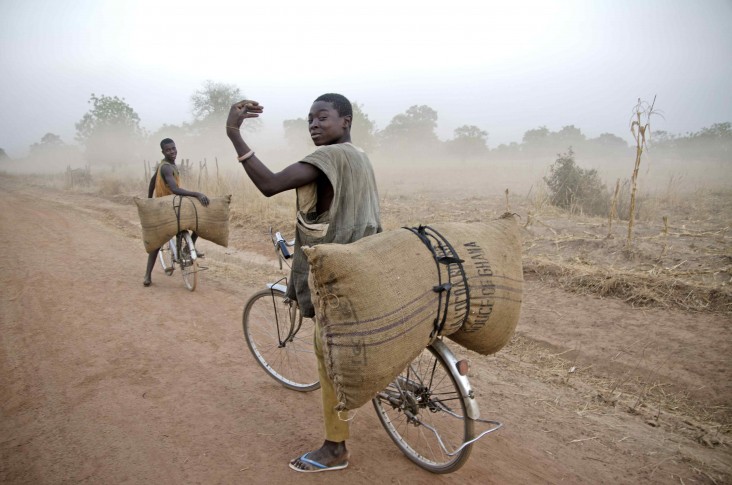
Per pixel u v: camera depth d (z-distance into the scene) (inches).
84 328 191.9
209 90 1604.3
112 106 1857.8
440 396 140.3
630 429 131.3
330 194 96.7
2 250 338.3
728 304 197.8
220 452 114.7
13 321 198.7
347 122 102.3
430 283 86.9
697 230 319.3
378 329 81.6
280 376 150.0
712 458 118.6
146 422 126.6
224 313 215.6
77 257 320.2
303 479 105.5
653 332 187.9
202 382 149.9
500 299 95.1
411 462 113.0
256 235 409.4
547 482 107.7
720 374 157.6
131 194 753.6
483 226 103.9
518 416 136.3
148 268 251.6
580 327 198.4
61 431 121.5
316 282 82.0
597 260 262.8
